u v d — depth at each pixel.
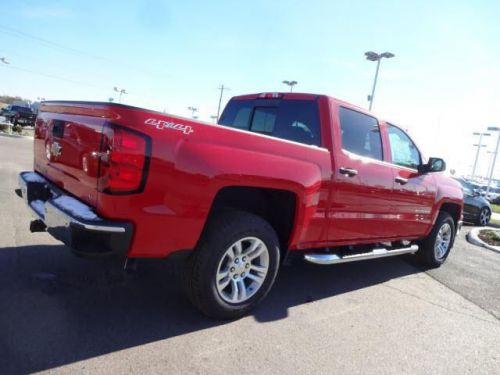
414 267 5.93
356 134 4.28
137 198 2.59
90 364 2.46
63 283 3.55
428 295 4.63
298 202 3.48
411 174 5.05
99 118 2.65
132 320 3.07
